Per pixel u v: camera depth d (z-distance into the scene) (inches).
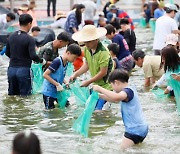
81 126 328.8
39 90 464.8
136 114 296.8
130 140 297.6
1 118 378.9
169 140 316.2
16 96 454.9
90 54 387.2
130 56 537.0
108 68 384.2
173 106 408.2
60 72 398.9
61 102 404.8
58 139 323.0
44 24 1063.6
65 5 1231.5
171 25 565.9
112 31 535.8
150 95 445.7
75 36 385.7
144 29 1013.2
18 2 1222.9
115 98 291.4
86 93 404.2
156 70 473.4
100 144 309.9
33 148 149.7
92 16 886.4
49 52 446.3
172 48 402.0
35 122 366.6
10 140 323.0
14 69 454.6
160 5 933.2
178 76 380.2
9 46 456.1
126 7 1261.1
